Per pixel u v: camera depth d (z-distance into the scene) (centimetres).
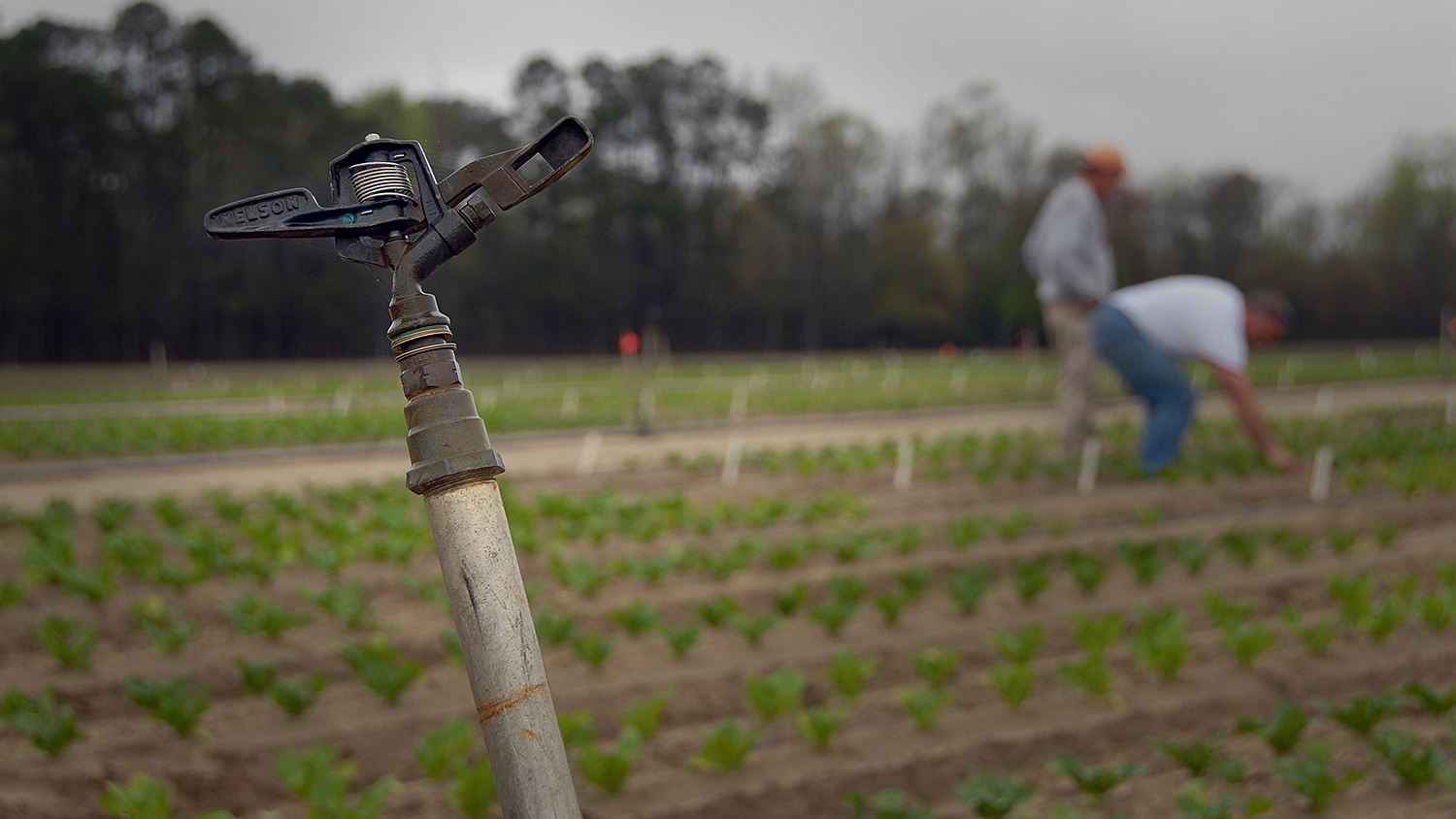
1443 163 6022
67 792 380
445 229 163
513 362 4259
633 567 664
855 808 342
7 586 583
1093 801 374
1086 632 514
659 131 5022
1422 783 371
